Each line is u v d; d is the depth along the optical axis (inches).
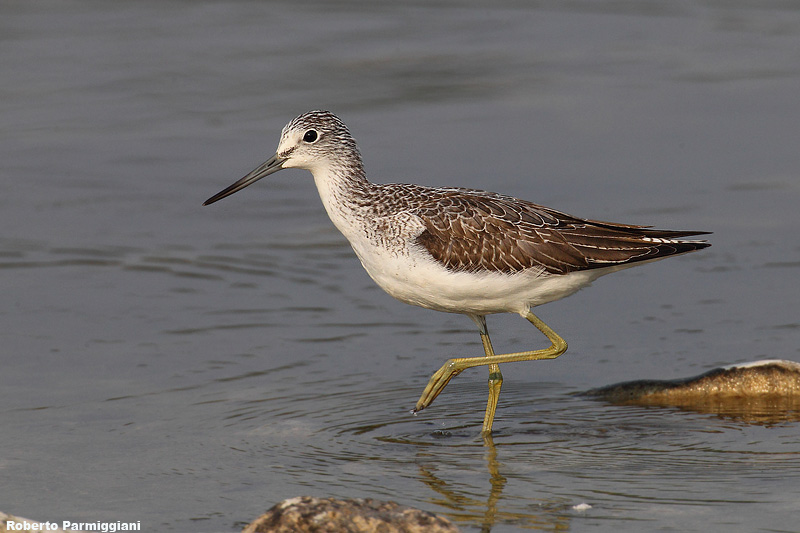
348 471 377.4
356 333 534.3
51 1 1304.1
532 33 1164.5
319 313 560.4
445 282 413.1
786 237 645.9
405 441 407.8
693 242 422.0
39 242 649.6
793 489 352.2
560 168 775.1
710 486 356.8
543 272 414.6
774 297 562.9
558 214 424.5
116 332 528.1
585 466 378.9
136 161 802.2
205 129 872.3
